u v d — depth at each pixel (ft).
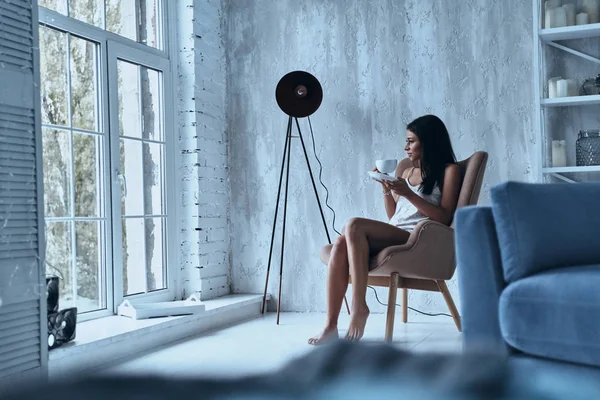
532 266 6.37
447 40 13.33
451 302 10.80
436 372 1.60
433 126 11.10
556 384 1.58
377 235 10.25
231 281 14.88
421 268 9.96
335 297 10.30
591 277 5.77
